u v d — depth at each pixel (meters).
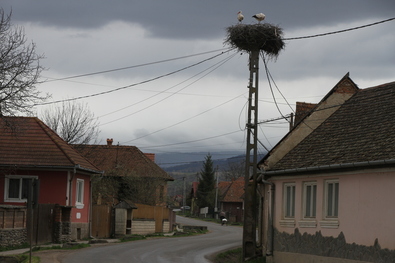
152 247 30.58
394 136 18.59
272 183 24.92
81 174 35.50
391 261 16.86
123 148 61.78
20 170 33.03
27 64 28.09
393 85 23.09
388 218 17.17
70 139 51.12
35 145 33.91
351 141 20.91
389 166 17.22
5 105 27.36
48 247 27.48
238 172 146.12
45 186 33.03
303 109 29.88
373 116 21.72
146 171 57.31
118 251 26.81
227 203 104.38
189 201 133.62
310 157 22.30
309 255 21.53
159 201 56.47
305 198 22.42
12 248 26.45
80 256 23.62
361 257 18.34
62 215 32.09
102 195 54.16
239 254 28.86
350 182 19.28
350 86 26.55
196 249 30.89
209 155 114.69
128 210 41.94
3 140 34.06
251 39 24.69
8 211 26.73
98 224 38.34
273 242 24.75
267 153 25.66
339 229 19.72
